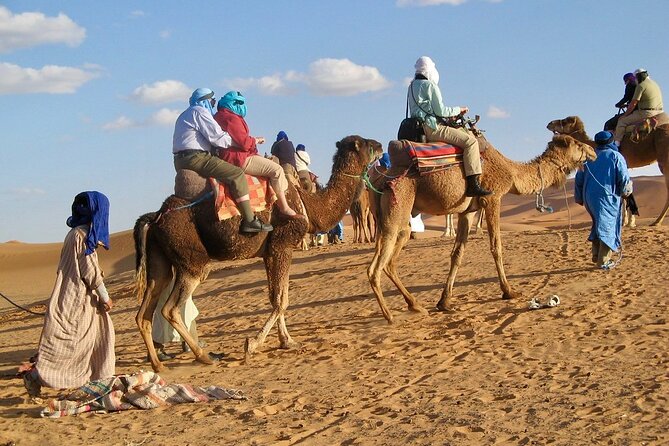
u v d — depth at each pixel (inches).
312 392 351.9
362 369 387.5
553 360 372.8
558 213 2859.3
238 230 410.6
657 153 747.4
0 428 321.4
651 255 629.0
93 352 362.0
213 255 414.9
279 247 428.8
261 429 301.1
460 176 491.5
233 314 605.6
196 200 405.7
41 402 362.3
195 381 389.1
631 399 300.5
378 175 491.5
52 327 354.3
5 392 387.2
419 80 492.7
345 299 597.0
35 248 2581.2
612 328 423.8
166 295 448.1
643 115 748.6
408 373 372.8
